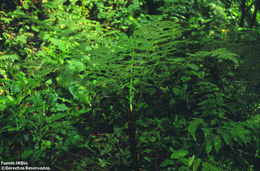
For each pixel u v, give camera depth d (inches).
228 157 88.7
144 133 96.6
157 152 96.1
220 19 183.2
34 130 90.3
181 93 111.8
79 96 95.9
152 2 182.2
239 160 87.4
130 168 87.1
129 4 174.7
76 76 76.4
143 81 77.6
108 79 75.9
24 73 106.5
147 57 69.0
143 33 65.2
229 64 121.1
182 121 100.1
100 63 71.3
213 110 93.4
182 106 110.0
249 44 89.6
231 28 146.9
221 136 70.1
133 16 171.2
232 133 67.3
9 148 81.9
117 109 107.3
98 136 105.0
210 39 125.6
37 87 104.7
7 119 77.9
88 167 90.2
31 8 127.2
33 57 116.6
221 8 194.7
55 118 83.2
